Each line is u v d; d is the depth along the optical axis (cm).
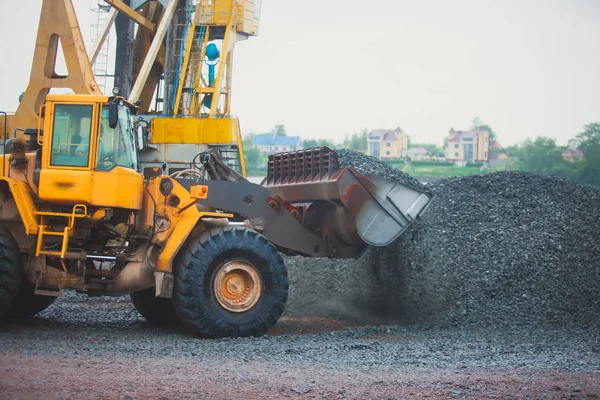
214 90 3044
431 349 1023
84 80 2102
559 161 8338
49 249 1081
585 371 863
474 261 1382
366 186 1282
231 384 754
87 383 736
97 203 1073
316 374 816
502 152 11675
